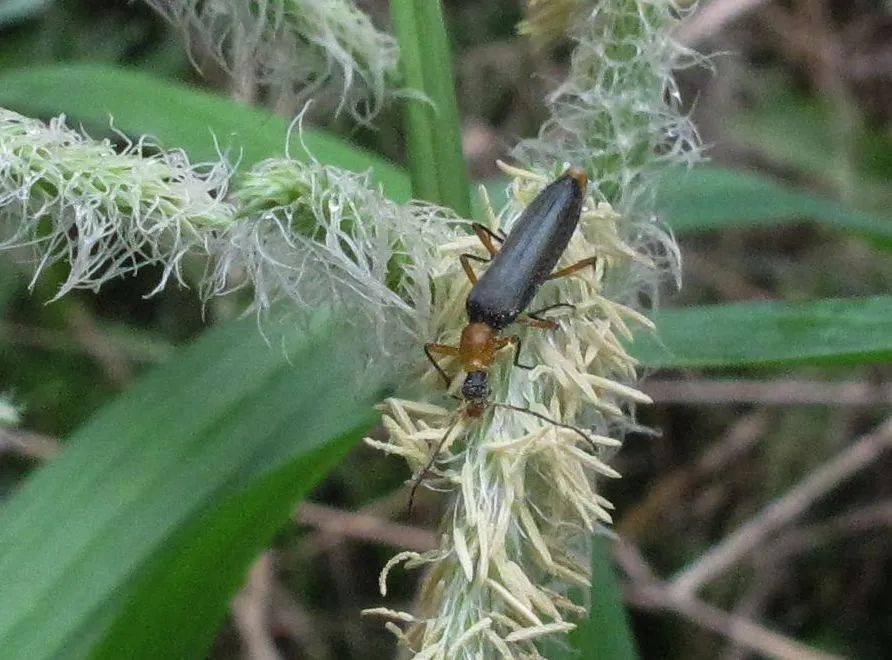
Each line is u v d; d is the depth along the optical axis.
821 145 0.17
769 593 0.15
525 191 0.09
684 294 0.17
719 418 0.16
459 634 0.08
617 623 0.10
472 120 0.17
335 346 0.09
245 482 0.09
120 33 0.15
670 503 0.16
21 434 0.14
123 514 0.09
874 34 0.18
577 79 0.09
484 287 0.08
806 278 0.17
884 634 0.15
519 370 0.08
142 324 0.15
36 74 0.10
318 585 0.15
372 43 0.09
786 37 0.18
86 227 0.08
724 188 0.11
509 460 0.08
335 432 0.09
